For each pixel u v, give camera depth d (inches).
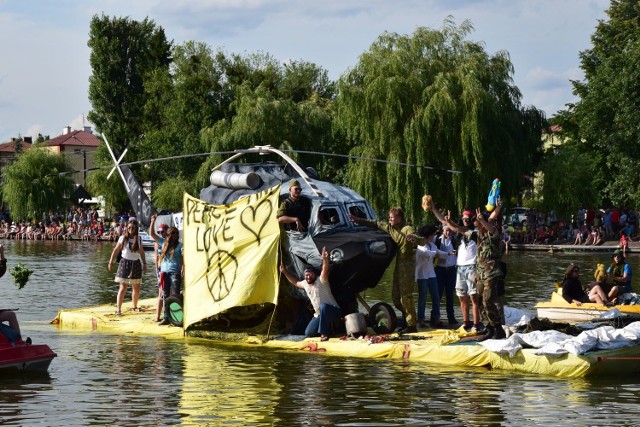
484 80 2122.3
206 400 561.6
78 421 509.0
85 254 2363.4
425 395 576.7
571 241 2468.0
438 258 821.9
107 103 4239.7
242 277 794.2
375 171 2148.1
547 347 653.3
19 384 608.4
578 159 2564.0
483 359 671.8
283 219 787.4
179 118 3240.7
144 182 3683.6
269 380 624.7
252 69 3412.9
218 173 886.4
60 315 935.7
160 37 4077.3
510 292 1266.0
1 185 4114.2
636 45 2556.6
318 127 2632.9
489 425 501.0
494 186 709.3
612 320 732.7
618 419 514.0
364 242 765.3
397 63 2138.3
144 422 507.2
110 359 707.4
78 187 3836.1
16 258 2169.0
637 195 2422.5
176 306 856.9
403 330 785.6
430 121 2054.6
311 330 775.7
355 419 513.7
